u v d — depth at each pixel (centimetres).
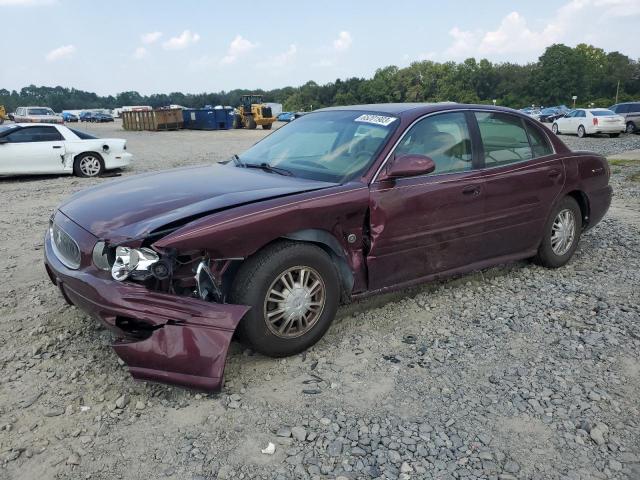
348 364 353
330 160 413
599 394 320
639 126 2717
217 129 4456
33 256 596
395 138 403
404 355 365
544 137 513
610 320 421
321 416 297
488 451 271
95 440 276
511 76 13738
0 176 1302
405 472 256
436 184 413
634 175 1188
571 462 264
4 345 378
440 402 312
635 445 277
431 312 435
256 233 326
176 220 316
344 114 468
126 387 324
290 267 344
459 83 13450
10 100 15938
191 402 309
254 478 251
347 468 258
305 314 358
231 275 341
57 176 1313
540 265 540
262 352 346
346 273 380
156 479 250
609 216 798
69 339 384
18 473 253
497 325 412
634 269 543
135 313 296
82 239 326
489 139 464
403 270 409
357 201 370
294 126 496
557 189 509
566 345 381
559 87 12731
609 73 12838
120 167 1372
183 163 1595
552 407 308
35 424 288
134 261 302
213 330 301
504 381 334
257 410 302
